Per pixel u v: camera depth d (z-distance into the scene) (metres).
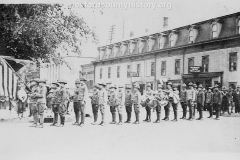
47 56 20.02
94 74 40.47
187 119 16.78
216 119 17.09
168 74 34.00
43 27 17.02
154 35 36.62
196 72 29.27
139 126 13.62
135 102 14.48
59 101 12.95
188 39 31.66
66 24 18.20
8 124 13.48
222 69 27.73
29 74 22.33
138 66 38.12
